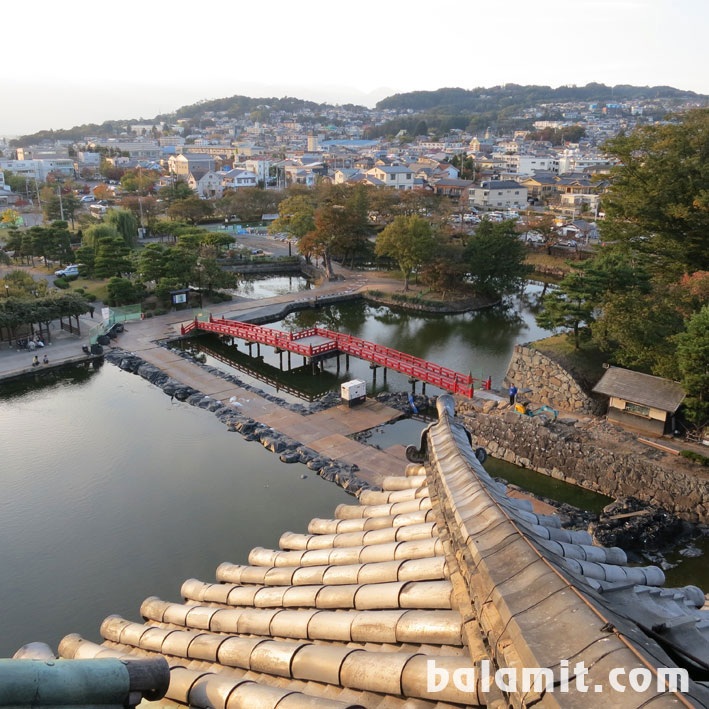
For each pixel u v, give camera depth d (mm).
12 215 109625
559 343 45156
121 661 5281
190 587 12969
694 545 28891
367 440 40000
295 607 9727
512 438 37656
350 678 6738
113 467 36844
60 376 50781
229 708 6887
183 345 59531
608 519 29516
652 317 37938
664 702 3592
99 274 70875
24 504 32938
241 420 42250
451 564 7434
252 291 80438
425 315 71000
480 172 179625
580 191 142000
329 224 83125
